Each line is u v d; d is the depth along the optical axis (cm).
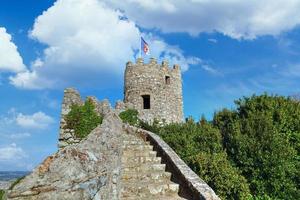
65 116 2150
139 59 3362
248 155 1645
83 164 513
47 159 475
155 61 3375
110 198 636
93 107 2197
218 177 1331
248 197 1359
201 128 1917
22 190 432
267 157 1602
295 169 1627
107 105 2225
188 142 1717
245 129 1758
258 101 1962
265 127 1712
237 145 1675
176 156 1217
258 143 1641
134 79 3334
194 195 919
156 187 973
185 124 2156
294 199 1538
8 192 427
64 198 457
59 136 2128
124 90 3422
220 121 1969
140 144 1419
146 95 3300
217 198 866
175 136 1817
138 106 3259
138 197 945
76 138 2120
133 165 1152
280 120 1820
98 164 557
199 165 1376
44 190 444
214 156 1437
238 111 1992
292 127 1830
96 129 709
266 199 1519
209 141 1736
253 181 1586
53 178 458
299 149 1758
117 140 832
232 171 1373
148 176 1066
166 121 3278
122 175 1055
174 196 961
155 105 3269
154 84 3309
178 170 1073
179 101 3484
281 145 1642
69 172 478
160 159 1221
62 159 484
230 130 1806
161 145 1346
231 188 1326
